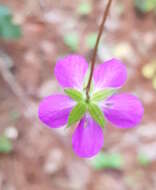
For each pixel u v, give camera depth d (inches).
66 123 6.2
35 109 14.3
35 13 16.9
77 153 6.2
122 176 14.2
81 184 13.6
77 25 17.4
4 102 14.2
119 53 17.1
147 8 18.5
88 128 6.2
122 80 6.3
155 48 17.9
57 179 13.5
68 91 6.2
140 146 15.0
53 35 16.6
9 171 13.2
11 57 15.2
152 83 16.8
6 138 13.6
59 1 17.8
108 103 6.3
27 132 14.0
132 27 18.2
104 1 18.4
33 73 15.2
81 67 6.3
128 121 6.2
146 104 16.2
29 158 13.6
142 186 14.2
